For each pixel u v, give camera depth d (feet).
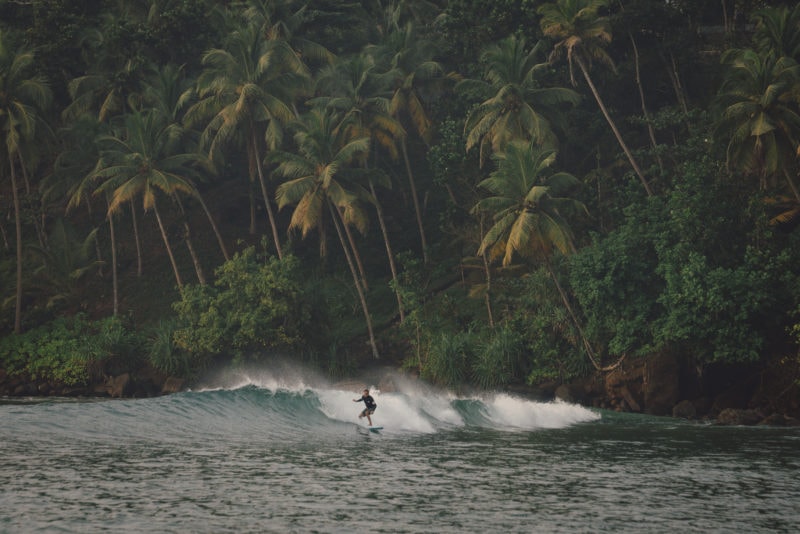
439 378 169.68
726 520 67.10
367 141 182.19
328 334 180.86
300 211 181.57
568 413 142.92
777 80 153.17
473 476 83.97
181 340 173.37
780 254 152.66
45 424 102.12
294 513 66.44
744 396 151.43
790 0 196.54
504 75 182.19
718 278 147.13
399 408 130.41
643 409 155.12
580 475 85.66
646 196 185.98
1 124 192.65
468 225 203.82
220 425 111.65
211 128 197.98
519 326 173.88
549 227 153.38
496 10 201.16
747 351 147.43
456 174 198.49
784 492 78.38
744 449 106.22
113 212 196.75
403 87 203.72
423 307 184.34
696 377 156.46
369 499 72.08
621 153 192.65
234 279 173.99
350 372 177.17
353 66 198.29
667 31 195.72
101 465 82.38
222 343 171.53
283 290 171.01
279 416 119.96
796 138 153.07
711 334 150.10
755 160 159.02
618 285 157.48
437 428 122.83
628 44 199.62
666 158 193.98
